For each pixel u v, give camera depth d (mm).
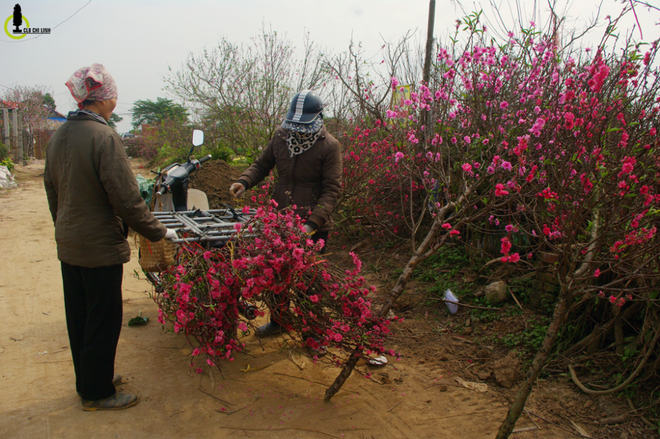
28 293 4180
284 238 2359
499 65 3158
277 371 2973
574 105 2312
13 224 7055
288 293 2471
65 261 2295
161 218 3318
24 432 2242
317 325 2477
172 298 2547
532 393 2662
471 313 3631
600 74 1876
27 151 21922
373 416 2494
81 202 2256
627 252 2311
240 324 2303
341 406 2588
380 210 5512
